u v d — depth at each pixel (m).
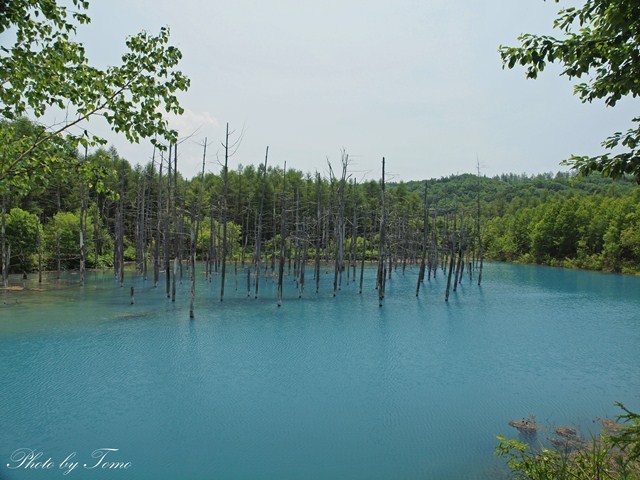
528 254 85.81
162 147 6.88
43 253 46.47
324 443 10.80
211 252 51.88
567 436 11.04
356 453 10.32
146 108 6.58
